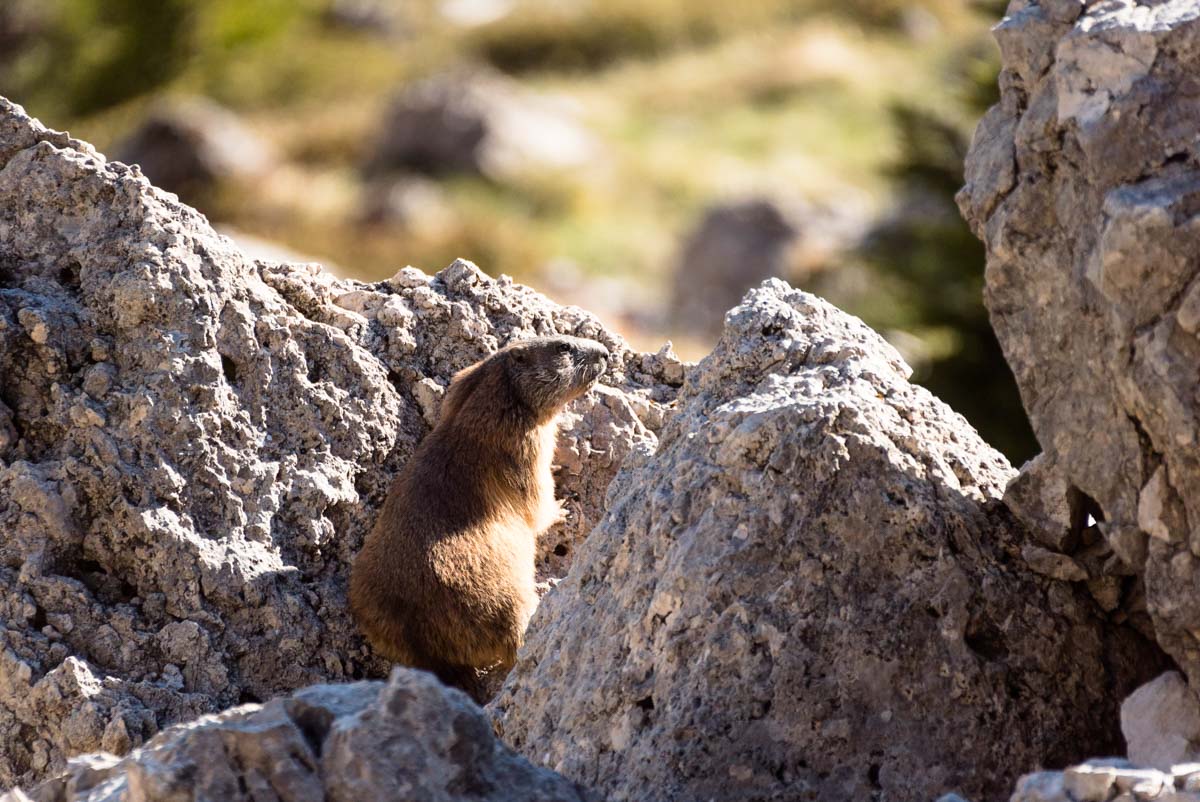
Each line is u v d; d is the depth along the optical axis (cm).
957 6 11769
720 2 11875
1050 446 1035
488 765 909
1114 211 916
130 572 1343
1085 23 973
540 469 1602
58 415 1344
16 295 1364
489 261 7581
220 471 1389
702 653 1084
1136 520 971
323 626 1420
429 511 1481
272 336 1467
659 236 8175
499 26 11700
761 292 1367
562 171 8862
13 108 1434
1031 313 1041
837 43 11150
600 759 1108
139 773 855
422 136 8831
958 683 1062
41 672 1279
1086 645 1098
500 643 1474
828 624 1077
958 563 1087
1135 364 924
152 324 1380
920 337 4306
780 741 1054
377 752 859
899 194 5738
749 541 1103
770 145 9450
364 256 7538
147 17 9388
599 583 1234
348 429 1512
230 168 8325
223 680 1326
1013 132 1059
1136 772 829
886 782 1037
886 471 1105
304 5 10381
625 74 11169
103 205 1412
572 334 1775
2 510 1316
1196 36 929
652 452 1354
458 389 1584
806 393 1173
